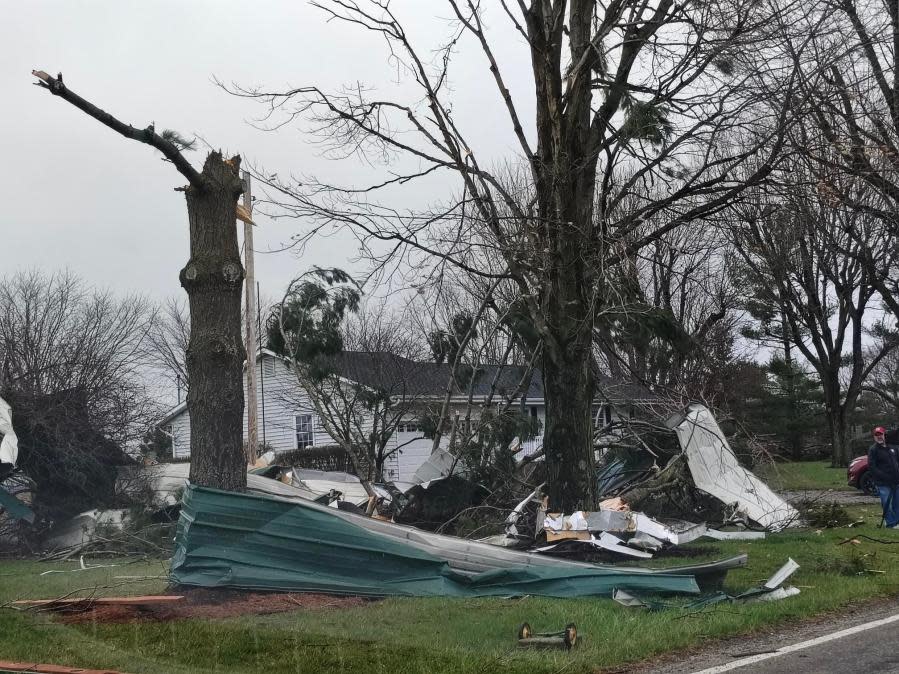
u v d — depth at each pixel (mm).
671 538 12711
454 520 15250
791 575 10609
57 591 10141
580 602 8969
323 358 18266
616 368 17781
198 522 9094
